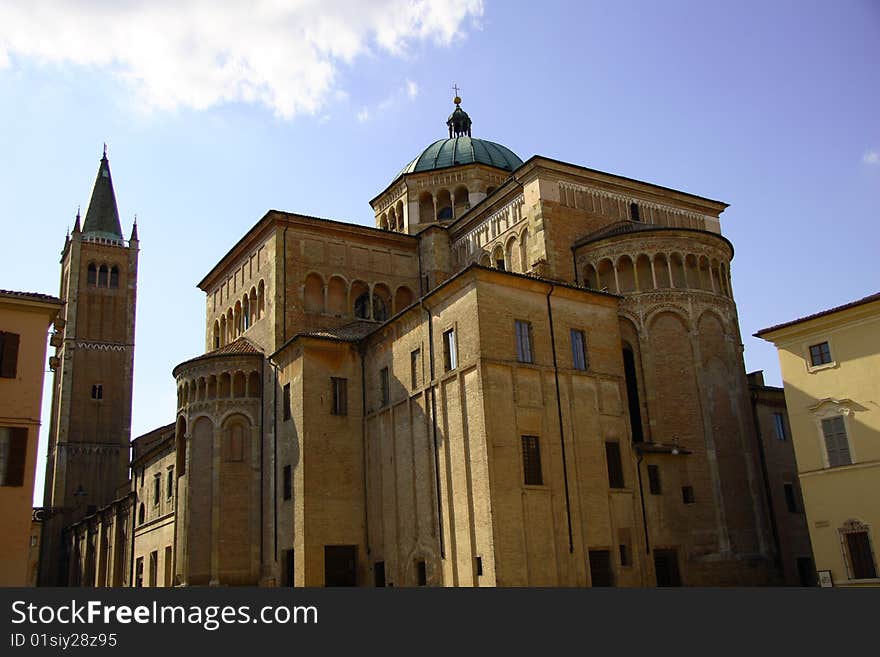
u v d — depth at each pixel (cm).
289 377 5444
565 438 4500
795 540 5722
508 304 4534
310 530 4941
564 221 5719
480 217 6356
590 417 4666
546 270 5459
